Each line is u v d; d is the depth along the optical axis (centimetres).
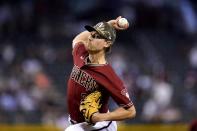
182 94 5222
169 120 4584
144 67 5400
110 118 1777
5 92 4606
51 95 4762
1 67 5062
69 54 5488
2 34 5628
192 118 4797
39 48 5447
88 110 1784
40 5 5875
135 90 4869
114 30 1833
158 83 4812
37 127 3825
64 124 4369
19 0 5925
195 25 6272
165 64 5666
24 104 4569
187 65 5691
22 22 5750
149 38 5944
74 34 5769
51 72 5244
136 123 4541
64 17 5928
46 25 5775
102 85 1802
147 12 6081
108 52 1842
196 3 6475
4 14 5731
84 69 1822
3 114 4466
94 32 1808
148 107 4631
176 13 6222
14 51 5341
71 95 1858
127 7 6012
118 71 4981
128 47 5734
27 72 4969
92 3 6028
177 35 6134
